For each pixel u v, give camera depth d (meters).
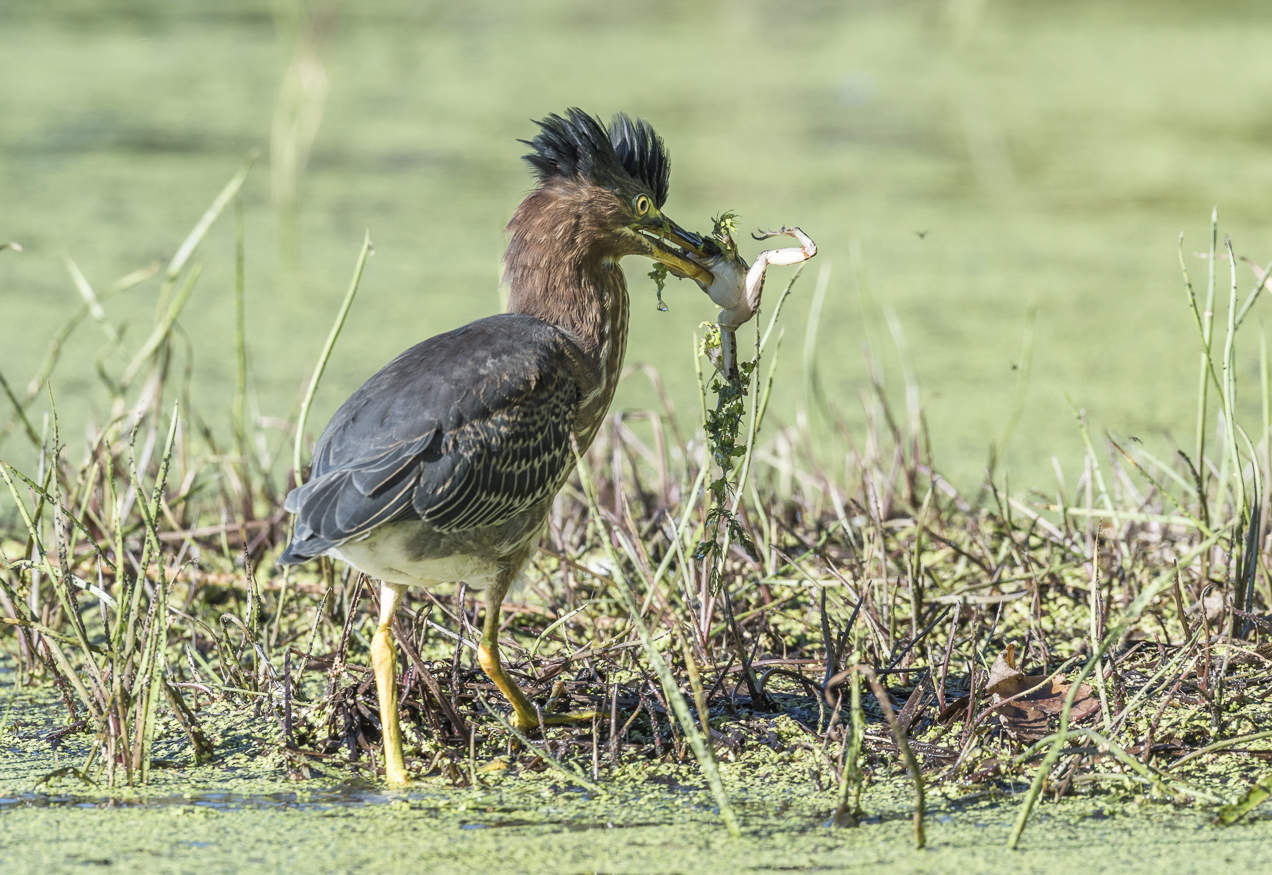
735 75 31.89
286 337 16.94
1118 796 7.46
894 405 15.14
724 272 8.72
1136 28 39.03
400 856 6.81
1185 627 8.91
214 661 9.45
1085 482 11.86
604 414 9.09
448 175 24.31
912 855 6.79
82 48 33.03
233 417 12.35
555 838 7.01
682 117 27.86
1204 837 6.99
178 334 17.05
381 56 33.31
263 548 11.13
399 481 7.54
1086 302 18.70
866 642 9.19
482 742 8.23
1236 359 16.61
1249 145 26.53
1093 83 31.86
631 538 10.08
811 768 7.84
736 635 8.58
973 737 7.77
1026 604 9.99
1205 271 19.95
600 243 8.80
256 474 13.09
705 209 21.56
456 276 19.31
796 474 12.01
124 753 7.72
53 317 17.48
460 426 7.77
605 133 8.78
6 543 11.53
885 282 19.50
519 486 8.05
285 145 21.45
